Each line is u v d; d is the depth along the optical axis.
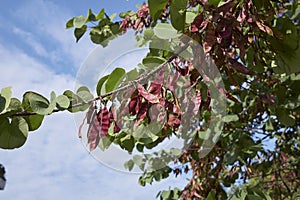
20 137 1.45
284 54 1.71
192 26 1.51
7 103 1.45
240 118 3.63
